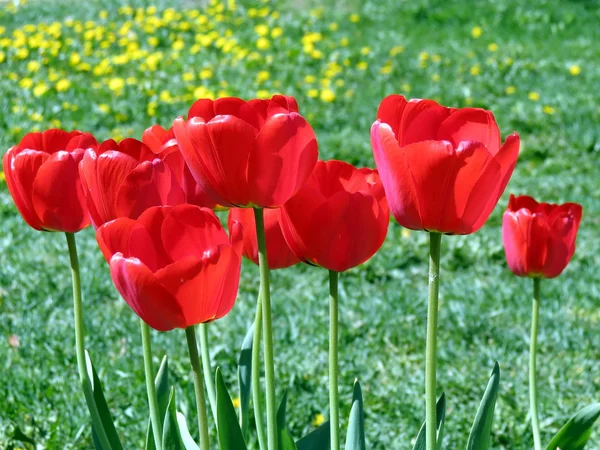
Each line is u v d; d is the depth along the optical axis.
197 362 1.05
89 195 1.09
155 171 1.08
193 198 1.16
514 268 1.33
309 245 1.08
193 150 1.04
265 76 5.15
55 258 2.89
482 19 6.91
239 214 1.17
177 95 4.91
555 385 2.10
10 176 1.14
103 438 1.17
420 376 2.14
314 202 1.07
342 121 4.53
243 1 7.11
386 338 2.34
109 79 5.16
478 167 1.02
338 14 6.93
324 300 2.59
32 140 1.17
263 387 2.00
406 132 1.07
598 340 2.36
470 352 2.29
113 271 1.01
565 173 3.92
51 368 2.09
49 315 2.44
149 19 6.29
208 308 1.03
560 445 1.23
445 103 4.91
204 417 1.06
